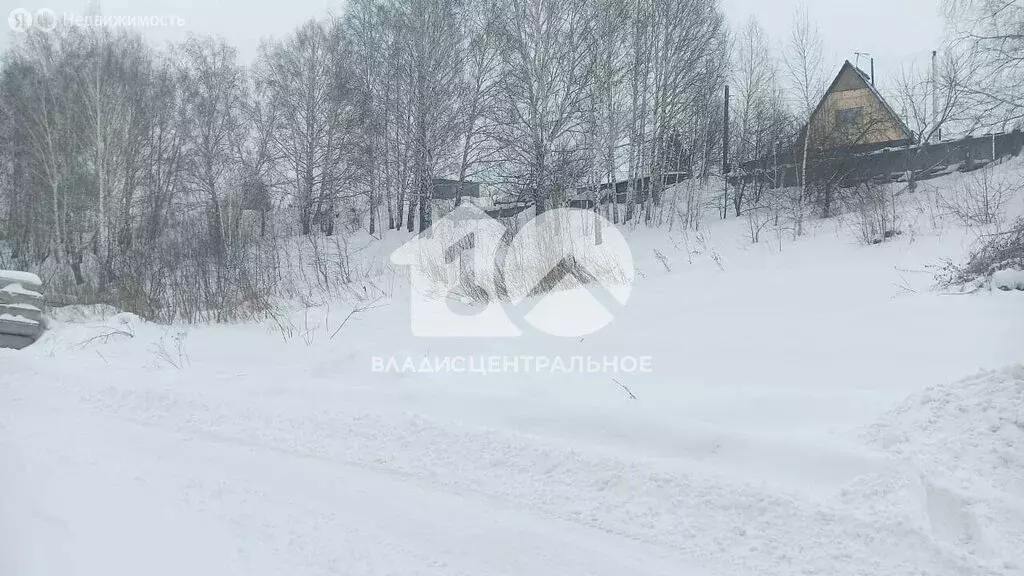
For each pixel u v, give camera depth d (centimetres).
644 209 2695
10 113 3106
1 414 691
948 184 2156
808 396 606
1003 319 820
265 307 1506
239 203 2962
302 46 3356
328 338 1179
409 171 2831
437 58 2669
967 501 389
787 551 388
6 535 404
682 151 2775
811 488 449
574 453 520
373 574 368
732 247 2052
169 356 1045
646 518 435
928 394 508
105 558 377
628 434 555
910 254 1593
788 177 2577
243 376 850
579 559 388
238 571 368
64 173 2842
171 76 3384
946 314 889
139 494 474
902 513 397
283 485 496
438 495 478
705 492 450
